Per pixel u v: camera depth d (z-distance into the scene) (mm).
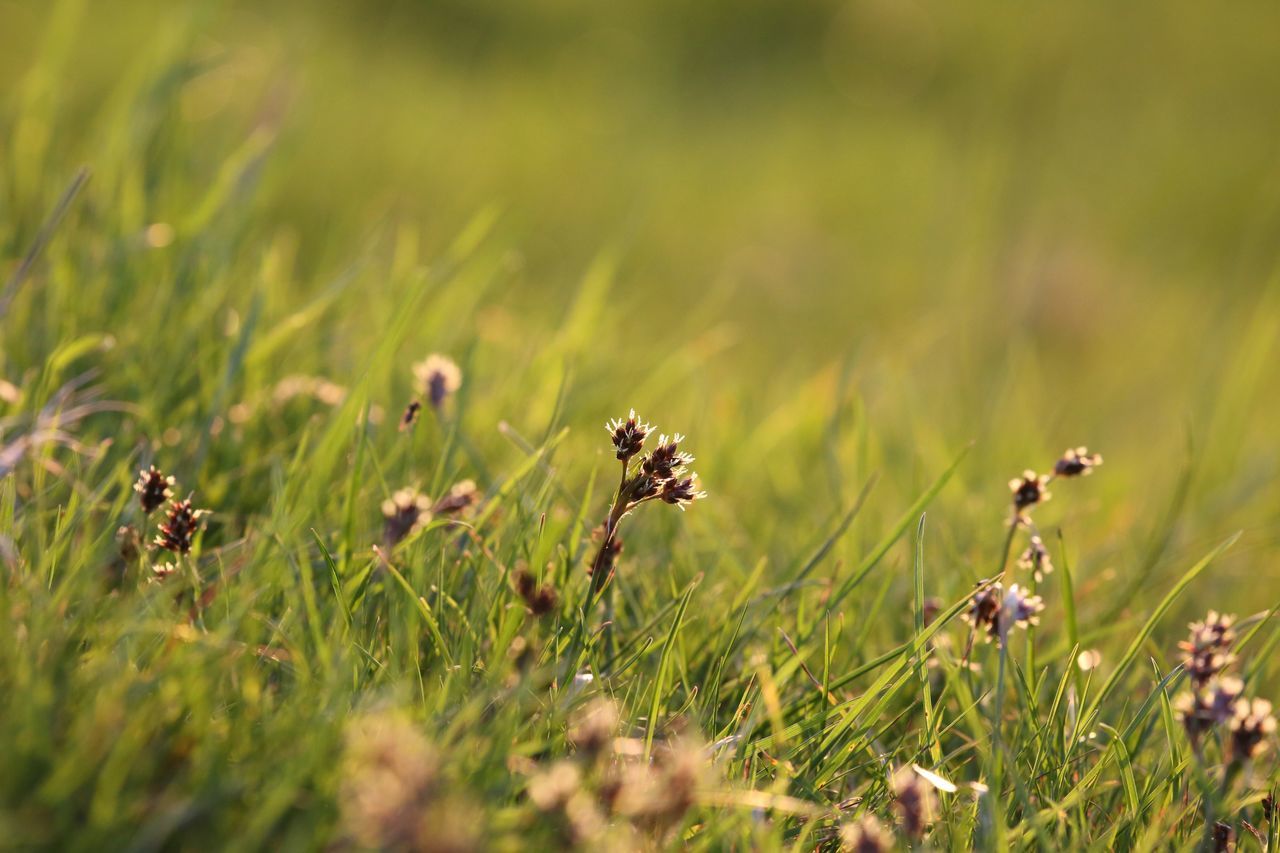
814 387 4488
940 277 8641
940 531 3381
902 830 1928
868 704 2256
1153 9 18203
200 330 3230
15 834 1393
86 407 2635
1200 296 9438
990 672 2471
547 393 3738
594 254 8445
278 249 4105
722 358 6691
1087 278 8680
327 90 9242
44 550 2053
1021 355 6598
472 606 2299
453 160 9289
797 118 14023
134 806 1471
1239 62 17438
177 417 2871
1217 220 12266
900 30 16000
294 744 1642
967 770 2275
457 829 1346
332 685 1749
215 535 2541
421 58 12352
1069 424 5801
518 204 8922
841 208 10969
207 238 3654
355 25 12320
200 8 4285
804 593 2607
